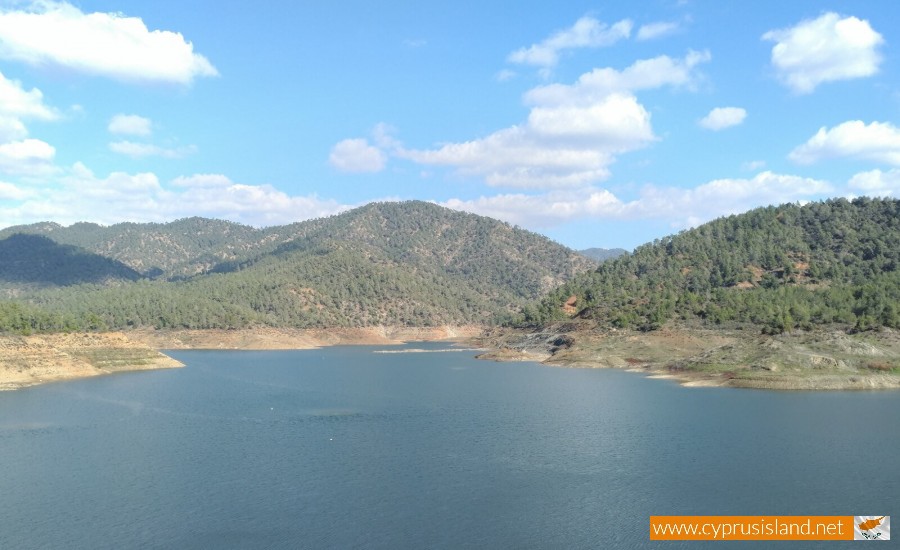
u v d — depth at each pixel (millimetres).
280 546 49656
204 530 52562
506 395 124375
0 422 96250
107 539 50906
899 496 59781
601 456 74312
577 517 55188
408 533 51969
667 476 66312
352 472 68188
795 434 84625
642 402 112875
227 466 70625
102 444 81375
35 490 62469
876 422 92500
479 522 54188
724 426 90375
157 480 65500
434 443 81375
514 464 71188
